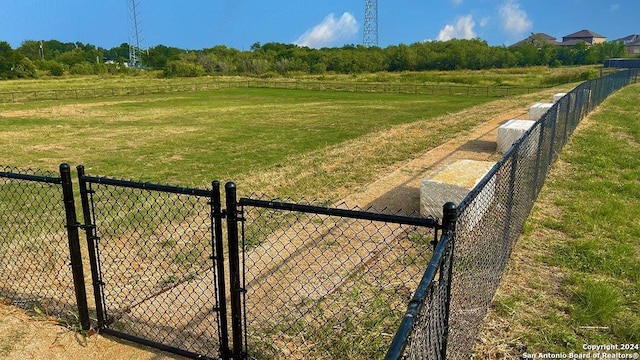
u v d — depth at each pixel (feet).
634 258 15.40
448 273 7.20
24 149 46.78
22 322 11.97
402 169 29.91
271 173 31.58
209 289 13.91
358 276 14.44
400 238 17.31
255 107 95.20
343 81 183.93
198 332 11.68
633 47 417.90
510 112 58.39
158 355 10.75
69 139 53.31
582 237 17.17
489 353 10.47
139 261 16.33
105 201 24.17
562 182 24.26
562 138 30.96
